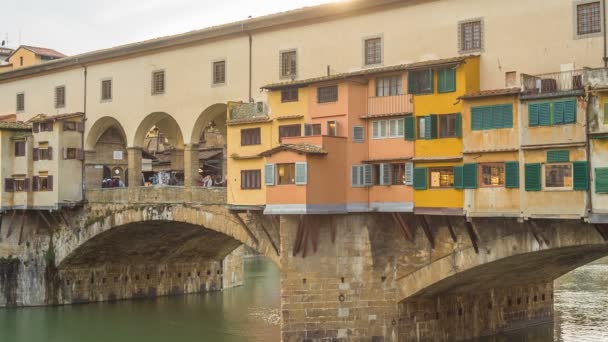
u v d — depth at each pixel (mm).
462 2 33344
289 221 35031
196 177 44500
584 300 53625
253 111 39062
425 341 36219
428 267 33844
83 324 48344
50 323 48656
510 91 29719
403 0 34875
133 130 47750
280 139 37312
